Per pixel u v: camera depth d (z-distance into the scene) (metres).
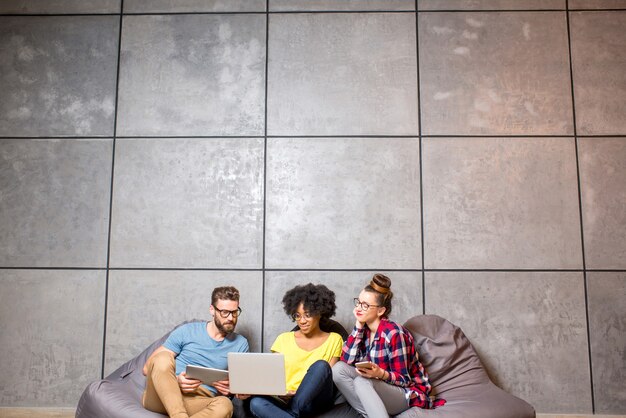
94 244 3.53
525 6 3.71
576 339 3.41
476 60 3.67
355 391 2.55
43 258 3.53
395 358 2.66
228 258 3.51
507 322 3.43
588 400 3.36
